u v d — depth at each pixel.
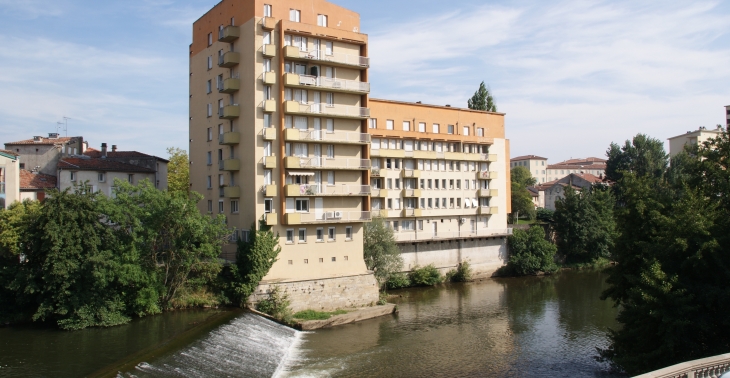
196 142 69.75
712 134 137.12
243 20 59.59
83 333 43.53
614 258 42.78
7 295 46.78
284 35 59.03
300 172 59.53
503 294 74.31
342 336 51.47
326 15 63.19
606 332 54.16
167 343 39.38
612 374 41.75
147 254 49.94
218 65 62.47
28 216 47.00
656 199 41.69
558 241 102.38
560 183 164.38
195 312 51.44
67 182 69.62
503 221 94.56
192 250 51.47
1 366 35.31
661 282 34.06
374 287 63.19
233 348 42.19
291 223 57.31
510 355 46.66
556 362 44.84
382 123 80.00
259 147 57.62
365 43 64.31
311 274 59.94
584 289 78.00
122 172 75.38
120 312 47.75
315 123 61.47
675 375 22.41
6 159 56.66
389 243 70.00
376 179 79.56
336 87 61.47
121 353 38.12
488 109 107.69
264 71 58.16
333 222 60.75
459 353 47.03
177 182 91.69
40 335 42.88
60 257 43.69
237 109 60.03
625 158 125.44
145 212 49.84
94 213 46.38
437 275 81.69
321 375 40.31
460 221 88.69
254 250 55.06
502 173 94.88
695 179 42.06
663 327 33.75
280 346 46.47
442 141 86.88
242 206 59.78
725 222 36.72
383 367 42.84
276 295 55.03
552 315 61.38
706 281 35.16
